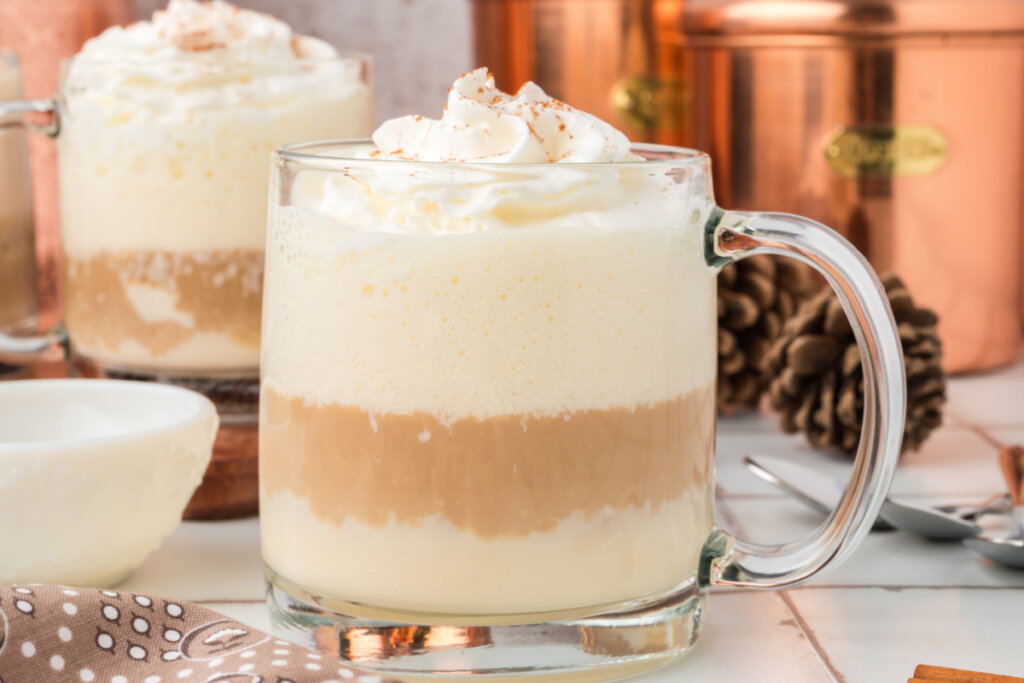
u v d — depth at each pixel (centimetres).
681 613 72
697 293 72
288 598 72
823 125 92
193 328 81
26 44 92
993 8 91
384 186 70
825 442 86
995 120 92
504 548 70
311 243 71
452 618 70
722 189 95
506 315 70
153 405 79
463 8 110
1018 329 96
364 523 71
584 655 71
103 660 70
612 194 70
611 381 70
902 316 85
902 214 92
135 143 80
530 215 70
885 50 91
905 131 92
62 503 74
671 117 101
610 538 71
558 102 73
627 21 100
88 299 82
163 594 76
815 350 85
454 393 70
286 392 72
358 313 70
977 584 77
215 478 81
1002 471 80
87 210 81
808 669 72
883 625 75
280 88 81
